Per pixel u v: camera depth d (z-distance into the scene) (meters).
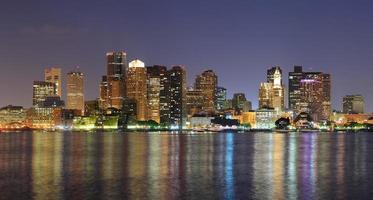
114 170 151.50
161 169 155.38
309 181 129.62
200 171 150.75
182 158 197.00
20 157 198.38
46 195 107.38
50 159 189.12
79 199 103.56
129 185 120.88
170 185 121.62
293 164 174.38
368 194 111.06
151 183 124.44
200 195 109.00
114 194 109.06
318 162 181.75
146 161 181.88
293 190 115.69
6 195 107.38
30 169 153.12
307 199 105.44
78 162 176.62
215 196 108.12
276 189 116.94
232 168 159.88
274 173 146.88
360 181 129.88
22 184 121.38
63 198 104.50
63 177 134.38
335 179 133.75
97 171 148.62
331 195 109.69
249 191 114.06
